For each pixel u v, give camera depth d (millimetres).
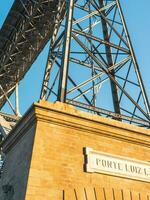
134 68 14125
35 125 9930
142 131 11562
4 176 11320
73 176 9609
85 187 9617
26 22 22172
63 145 9930
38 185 8953
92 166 10023
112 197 9906
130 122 12773
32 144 9578
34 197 8742
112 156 10586
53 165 9445
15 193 9680
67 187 9352
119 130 11156
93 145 10445
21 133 10812
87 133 10578
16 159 10656
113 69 14359
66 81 11594
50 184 9133
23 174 9469
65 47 12258
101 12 15586
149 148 11555
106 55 15102
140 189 10547
